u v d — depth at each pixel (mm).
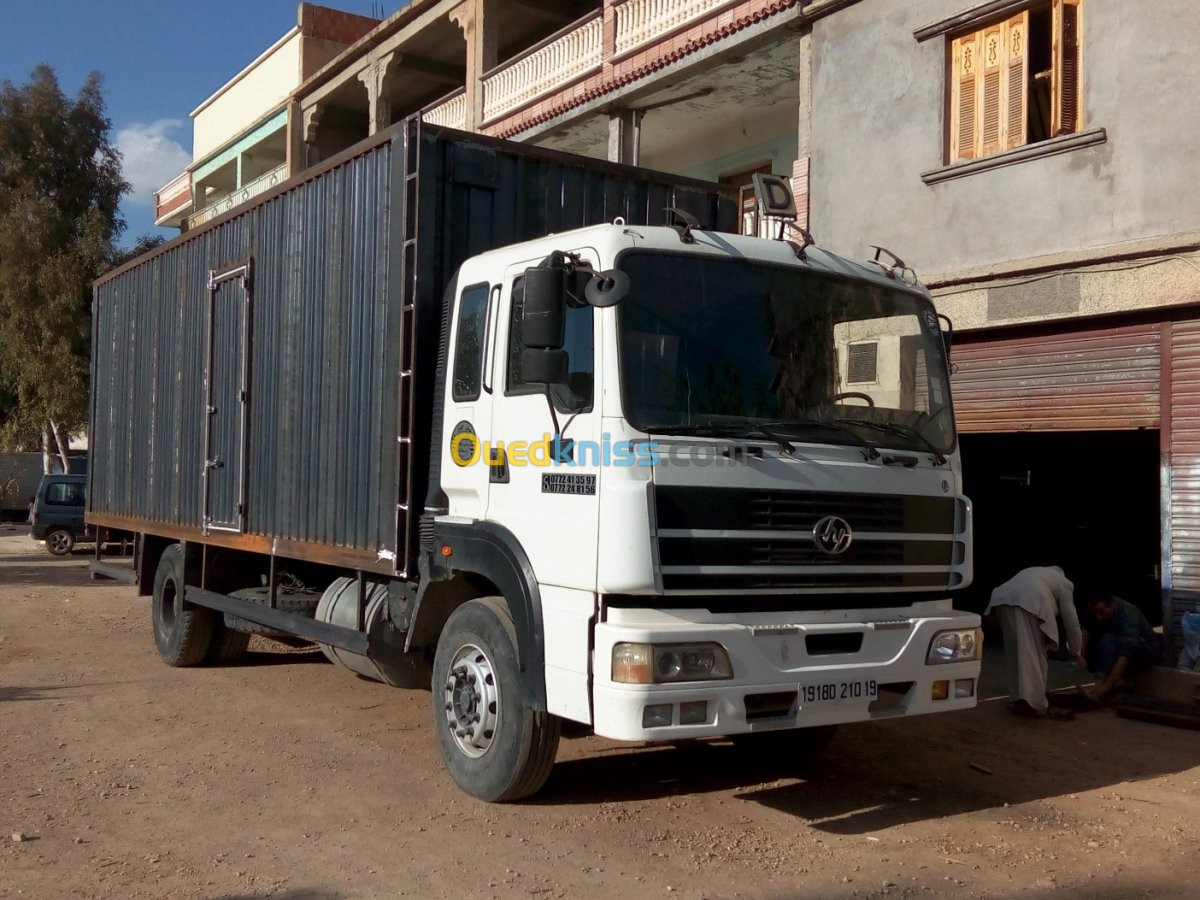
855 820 5734
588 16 15336
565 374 5180
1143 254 8938
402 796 5957
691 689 4848
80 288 25250
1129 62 9148
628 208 7281
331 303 7133
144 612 13555
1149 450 11914
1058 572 8359
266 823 5504
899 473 5617
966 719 8125
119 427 11141
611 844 5266
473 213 6523
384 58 20938
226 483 8578
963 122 10648
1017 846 5371
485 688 5777
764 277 5586
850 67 11633
